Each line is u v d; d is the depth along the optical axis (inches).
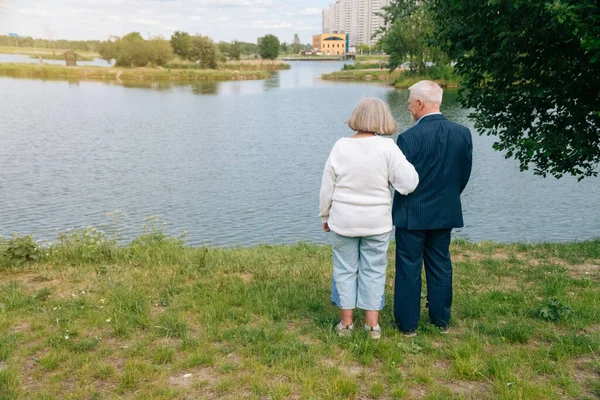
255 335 156.2
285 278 220.1
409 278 155.9
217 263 245.1
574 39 240.1
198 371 138.0
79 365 139.8
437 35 316.8
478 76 309.1
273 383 131.0
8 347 148.6
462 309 182.5
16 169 812.0
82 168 832.3
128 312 173.2
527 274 234.4
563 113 292.5
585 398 124.8
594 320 171.8
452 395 126.4
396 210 155.1
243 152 1012.5
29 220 541.6
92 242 272.4
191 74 3698.3
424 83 155.1
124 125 1370.6
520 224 541.0
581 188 711.7
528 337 157.9
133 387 129.6
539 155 305.9
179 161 911.0
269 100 2116.1
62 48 7032.5
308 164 898.1
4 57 5191.9
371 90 2605.8
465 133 151.6
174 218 560.7
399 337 156.5
